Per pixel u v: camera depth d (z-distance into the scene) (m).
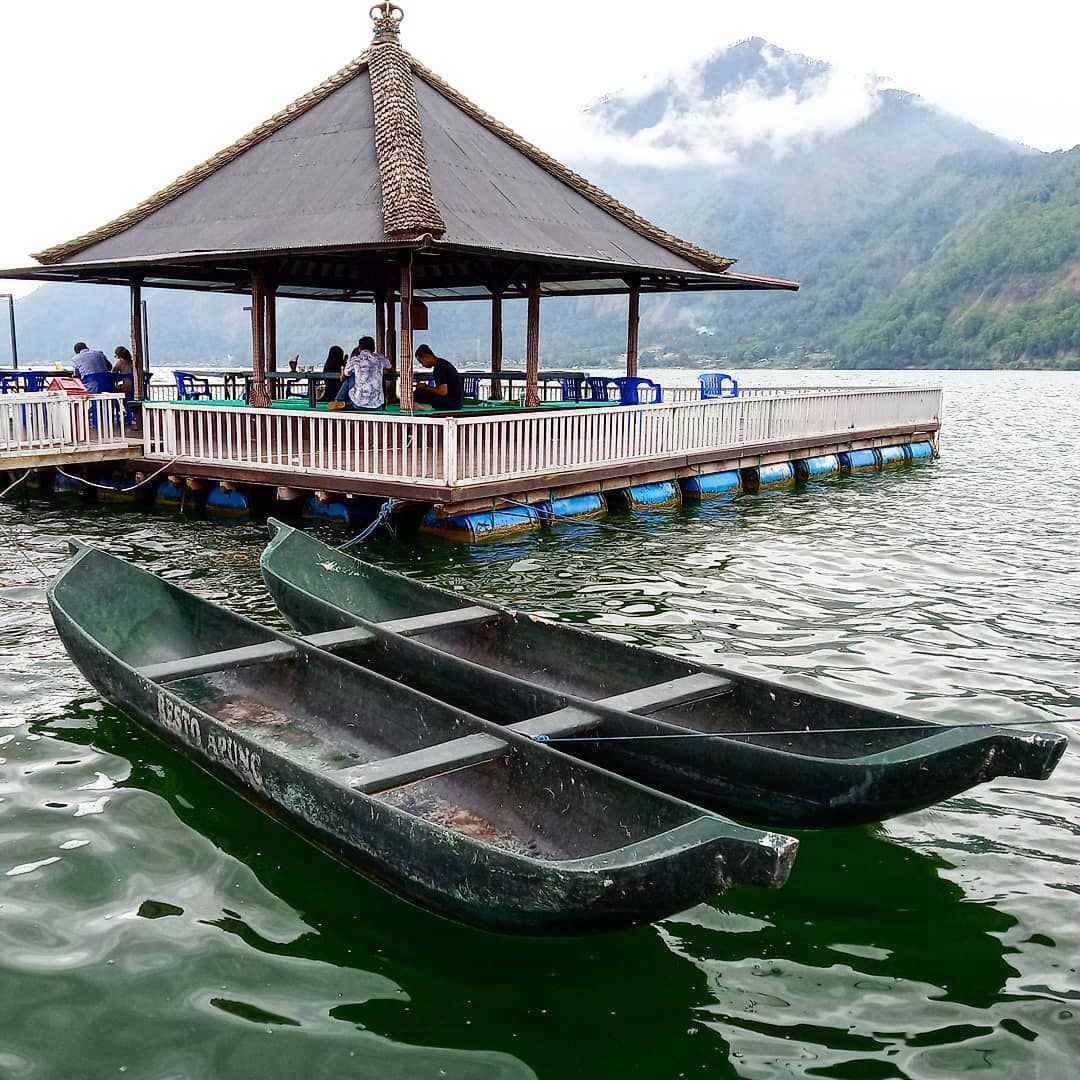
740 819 6.45
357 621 8.81
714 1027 4.89
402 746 7.00
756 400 22.12
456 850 5.09
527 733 6.40
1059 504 21.11
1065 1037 4.87
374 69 20.77
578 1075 4.55
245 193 19.36
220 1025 4.82
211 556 14.34
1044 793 7.40
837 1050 4.76
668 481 19.84
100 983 5.09
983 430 41.56
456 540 15.69
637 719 6.62
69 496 19.08
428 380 20.00
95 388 20.83
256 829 6.59
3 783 7.17
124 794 7.01
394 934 5.53
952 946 5.56
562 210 20.50
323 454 16.23
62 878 6.00
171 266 18.17
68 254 19.80
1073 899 6.03
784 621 11.95
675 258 21.67
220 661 7.59
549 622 8.61
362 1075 4.52
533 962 5.33
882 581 14.12
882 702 9.29
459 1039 4.76
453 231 16.61
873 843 6.62
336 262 21.41
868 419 26.69
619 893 4.69
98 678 7.84
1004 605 12.88
